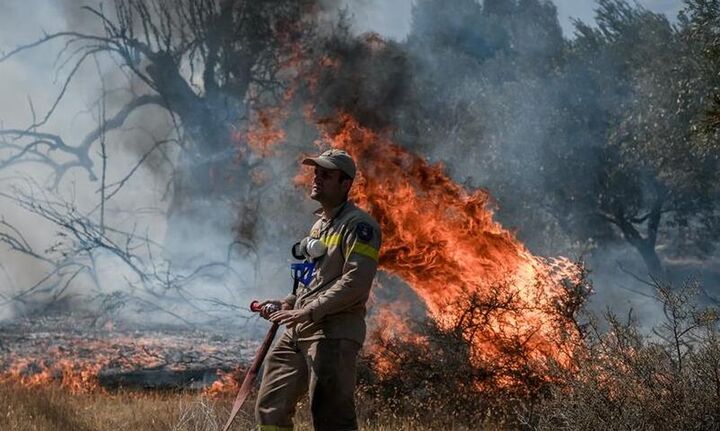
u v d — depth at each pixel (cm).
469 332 894
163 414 783
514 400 830
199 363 1334
